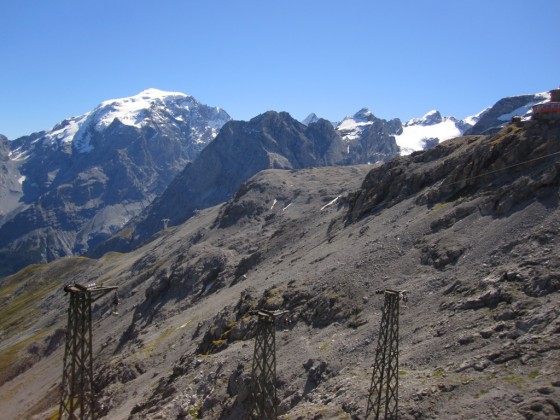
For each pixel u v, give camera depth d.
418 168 128.50
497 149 103.25
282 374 79.31
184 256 190.88
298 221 164.50
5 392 174.62
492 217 89.25
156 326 144.75
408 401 59.72
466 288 76.44
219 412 80.50
